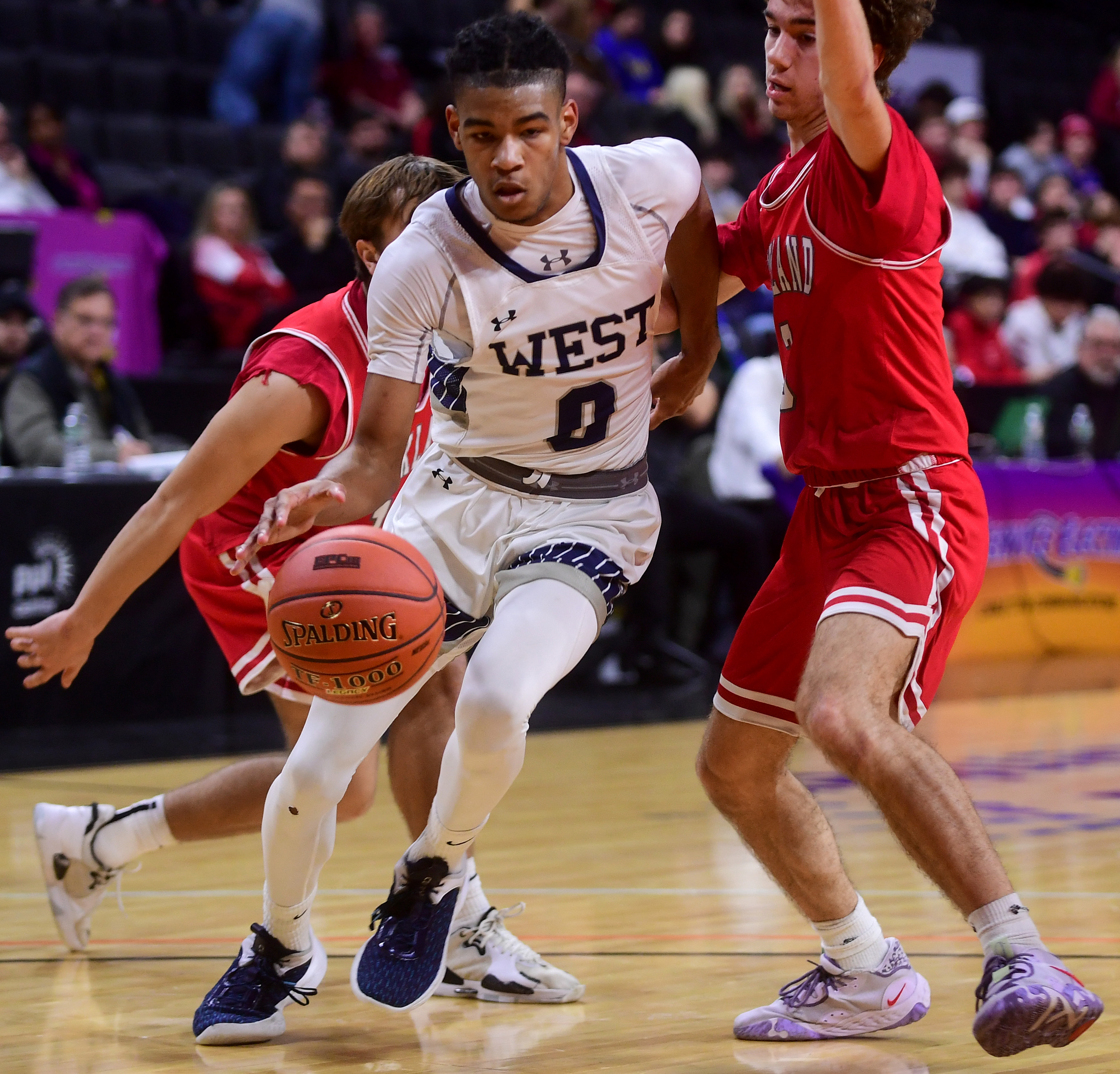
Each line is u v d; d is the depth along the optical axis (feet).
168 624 36.45
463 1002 15.97
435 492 14.67
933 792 12.05
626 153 14.19
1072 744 32.94
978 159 66.54
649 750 33.71
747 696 14.43
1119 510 47.32
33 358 36.14
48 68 54.65
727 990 16.01
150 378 40.09
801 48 14.03
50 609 34.19
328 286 46.42
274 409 15.20
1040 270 56.18
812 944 17.75
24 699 34.65
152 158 54.39
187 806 17.33
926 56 74.59
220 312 44.93
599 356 14.01
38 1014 15.40
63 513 34.09
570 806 27.17
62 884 17.72
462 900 16.05
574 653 13.73
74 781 29.58
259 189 51.47
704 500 41.96
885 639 12.87
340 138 55.93
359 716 13.82
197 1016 14.46
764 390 42.73
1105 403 47.83
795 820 14.58
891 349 13.55
